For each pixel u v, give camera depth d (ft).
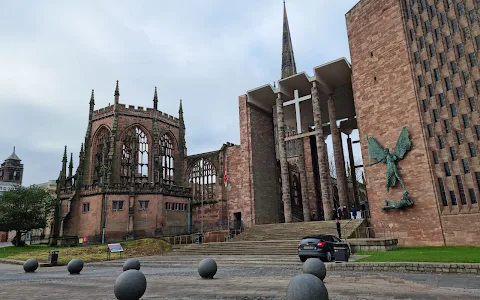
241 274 54.03
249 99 165.89
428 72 96.84
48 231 245.65
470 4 89.56
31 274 68.18
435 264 47.80
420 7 101.04
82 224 160.66
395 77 104.94
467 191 84.99
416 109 97.86
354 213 123.54
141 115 197.26
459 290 34.50
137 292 31.40
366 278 44.98
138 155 196.44
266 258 77.97
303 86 159.02
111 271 70.44
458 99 89.51
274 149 179.93
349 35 123.34
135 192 163.43
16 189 160.66
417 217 94.32
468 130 86.58
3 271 76.95
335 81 151.94
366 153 111.75
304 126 191.93
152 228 163.63
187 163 212.02
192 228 183.01
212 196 195.62
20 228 152.15
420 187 94.58
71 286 46.34
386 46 108.88
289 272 54.95
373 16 114.62
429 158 93.35
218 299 32.81
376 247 77.25
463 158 86.89
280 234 115.85
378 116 108.78
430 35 97.50
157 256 108.17
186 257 96.17
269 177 170.09
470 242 82.43
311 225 117.29
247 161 159.22
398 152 100.12
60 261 95.25
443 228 88.02
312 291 21.66
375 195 106.52
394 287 37.29
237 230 145.07
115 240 153.69
